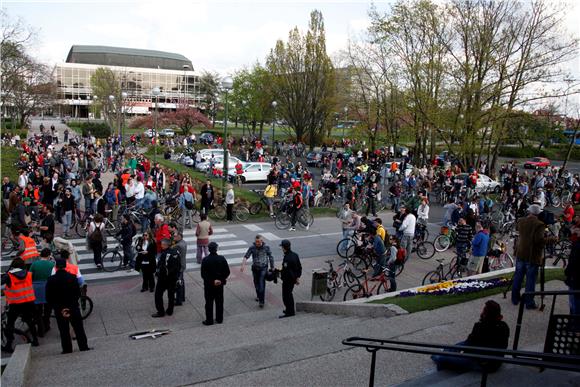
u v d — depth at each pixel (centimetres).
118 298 1320
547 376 520
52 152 3409
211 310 1098
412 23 3438
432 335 821
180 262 1197
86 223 1902
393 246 1319
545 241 905
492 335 575
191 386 645
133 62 13600
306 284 1472
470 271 1402
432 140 3856
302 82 5353
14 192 1830
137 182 2205
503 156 6650
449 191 2933
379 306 995
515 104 3133
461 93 3153
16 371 709
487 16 3145
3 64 4869
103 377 696
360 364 702
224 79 2436
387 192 3197
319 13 5228
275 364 715
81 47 13275
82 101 11750
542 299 912
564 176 3678
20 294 920
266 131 9006
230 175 3431
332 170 4100
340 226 2248
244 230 2133
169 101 12875
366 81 4728
